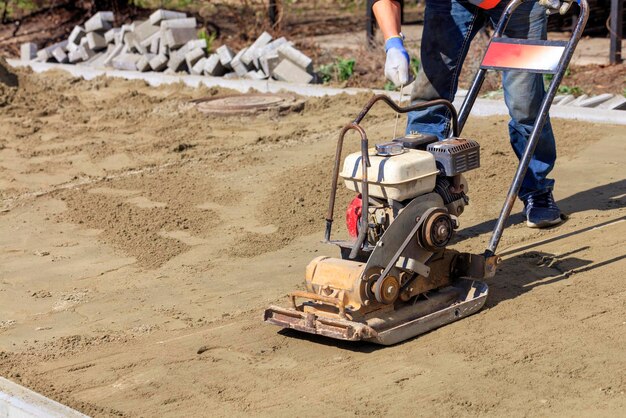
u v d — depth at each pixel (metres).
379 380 5.35
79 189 10.05
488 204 8.70
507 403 4.97
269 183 9.85
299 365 5.64
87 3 22.86
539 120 6.34
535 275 6.86
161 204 9.38
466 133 11.12
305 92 14.45
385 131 11.67
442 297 6.18
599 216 8.09
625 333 5.75
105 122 13.54
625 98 12.45
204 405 5.20
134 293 7.19
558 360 5.43
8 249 8.37
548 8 6.61
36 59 18.97
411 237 5.86
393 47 6.55
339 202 9.04
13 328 6.62
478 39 15.13
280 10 19.67
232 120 13.10
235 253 7.94
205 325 6.44
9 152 11.98
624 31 17.95
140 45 17.22
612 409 4.82
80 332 6.47
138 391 5.43
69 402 5.32
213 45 19.25
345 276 5.82
